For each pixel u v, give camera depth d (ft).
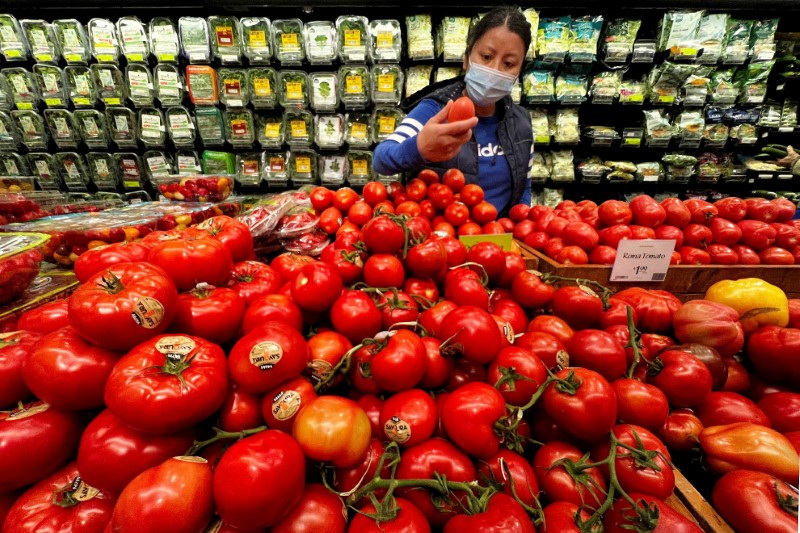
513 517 2.01
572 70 11.68
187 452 2.19
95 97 11.46
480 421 2.38
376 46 10.87
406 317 3.45
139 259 3.22
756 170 12.12
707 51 10.95
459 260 4.40
